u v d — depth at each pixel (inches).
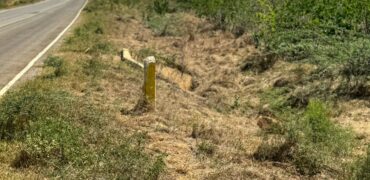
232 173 249.0
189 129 331.9
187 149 284.0
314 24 676.7
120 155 244.5
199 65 713.0
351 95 477.4
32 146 229.8
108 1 2005.4
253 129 380.5
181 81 605.6
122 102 382.3
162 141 291.9
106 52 637.9
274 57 652.7
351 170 272.1
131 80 480.7
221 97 536.7
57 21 1151.0
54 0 2600.9
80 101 334.6
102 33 895.7
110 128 291.4
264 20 749.9
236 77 629.6
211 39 919.0
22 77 438.0
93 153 238.2
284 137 327.6
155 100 385.4
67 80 414.9
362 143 357.4
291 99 502.9
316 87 513.7
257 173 255.6
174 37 992.2
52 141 233.1
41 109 281.3
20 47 658.8
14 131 260.2
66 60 509.0
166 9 1583.4
